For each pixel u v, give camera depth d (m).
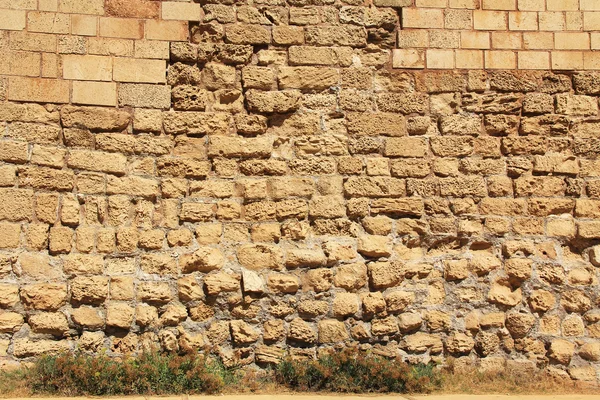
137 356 8.71
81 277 8.76
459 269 9.45
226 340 8.97
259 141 9.42
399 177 9.57
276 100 9.52
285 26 9.70
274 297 9.13
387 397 8.11
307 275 9.23
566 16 10.00
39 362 8.26
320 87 9.63
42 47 9.08
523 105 9.84
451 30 9.88
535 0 9.99
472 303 9.41
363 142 9.58
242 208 9.28
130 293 8.84
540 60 9.93
